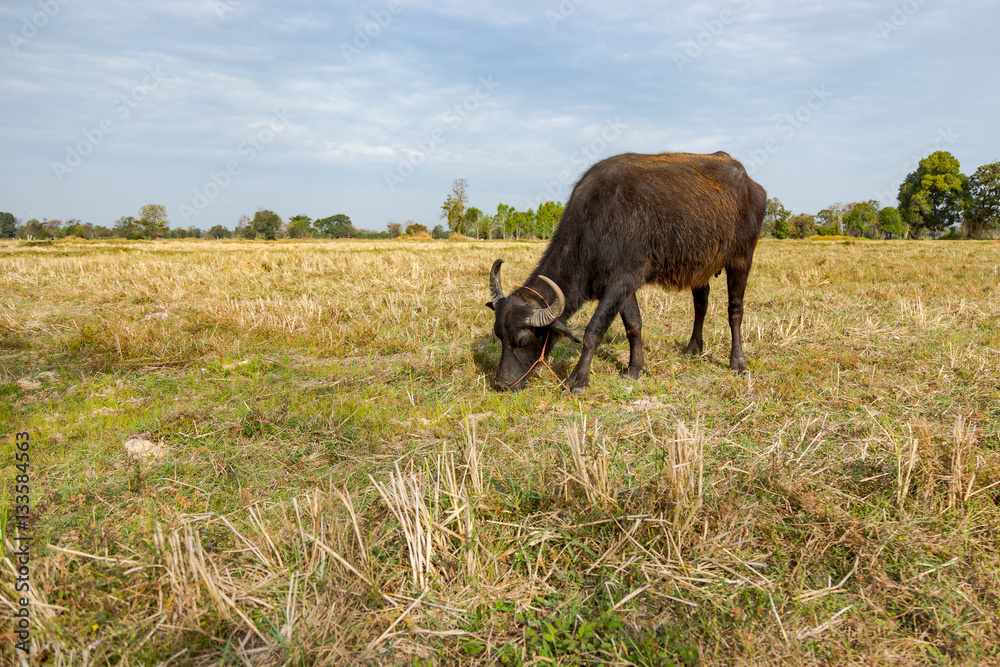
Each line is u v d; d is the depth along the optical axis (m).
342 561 2.76
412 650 2.46
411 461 3.87
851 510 3.37
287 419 4.96
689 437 3.68
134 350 7.24
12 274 14.99
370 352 7.41
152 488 3.84
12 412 5.32
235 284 13.59
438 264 17.16
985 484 3.48
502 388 5.74
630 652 2.42
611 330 8.40
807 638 2.48
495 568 2.88
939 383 5.46
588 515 3.23
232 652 2.41
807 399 5.20
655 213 5.80
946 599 2.67
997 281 11.71
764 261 17.91
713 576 2.83
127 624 2.60
